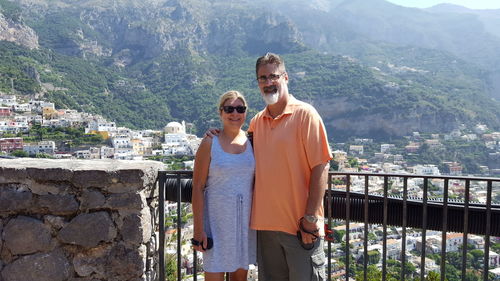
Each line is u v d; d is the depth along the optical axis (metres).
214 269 2.45
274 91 2.36
